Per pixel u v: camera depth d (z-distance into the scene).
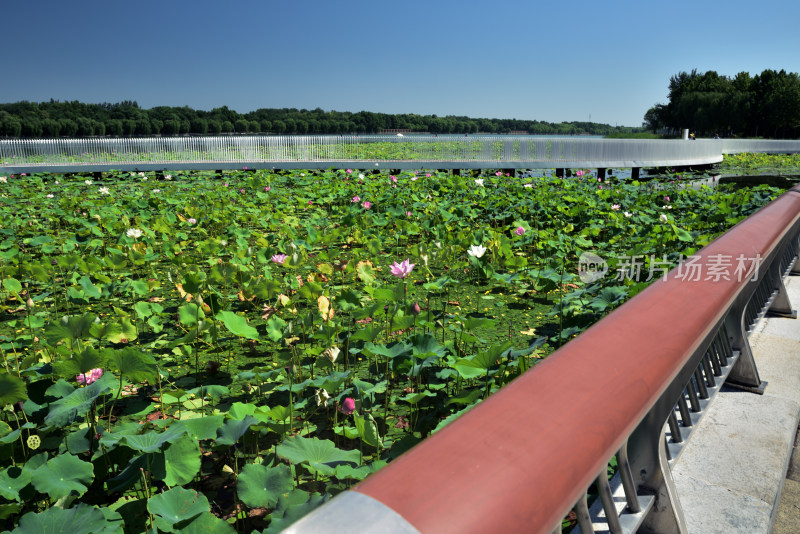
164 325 3.83
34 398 2.24
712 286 1.14
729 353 2.20
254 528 1.81
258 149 18.69
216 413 2.53
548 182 12.93
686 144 21.69
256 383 2.82
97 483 2.01
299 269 5.33
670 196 10.00
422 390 2.78
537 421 0.58
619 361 0.76
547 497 0.50
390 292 3.17
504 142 19.11
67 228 7.96
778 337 2.80
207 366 3.05
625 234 6.94
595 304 3.34
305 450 1.81
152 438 1.80
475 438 0.53
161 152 17.75
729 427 1.98
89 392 2.03
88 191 12.05
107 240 6.72
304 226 7.44
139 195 10.73
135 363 2.07
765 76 75.06
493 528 0.43
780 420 2.03
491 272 4.49
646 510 1.20
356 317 3.13
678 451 1.63
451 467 0.48
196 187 12.68
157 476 1.74
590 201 8.91
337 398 2.40
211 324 3.08
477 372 2.39
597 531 1.13
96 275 4.20
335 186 11.38
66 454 1.81
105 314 4.09
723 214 7.27
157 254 5.49
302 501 1.56
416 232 6.36
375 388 2.45
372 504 0.42
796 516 1.61
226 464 2.17
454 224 7.33
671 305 1.00
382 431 2.40
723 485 1.67
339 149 19.47
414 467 0.47
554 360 0.73
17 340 3.10
